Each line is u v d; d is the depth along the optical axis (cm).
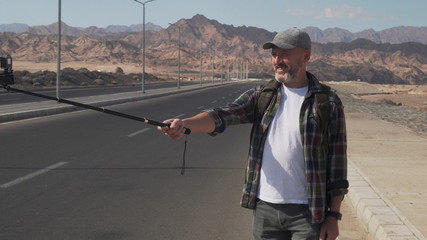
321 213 246
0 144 1139
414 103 6303
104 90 4688
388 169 797
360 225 540
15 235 494
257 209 263
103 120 1784
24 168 853
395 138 1257
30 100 2806
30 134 1335
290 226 257
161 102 3088
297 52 247
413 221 496
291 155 251
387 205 552
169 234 509
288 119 252
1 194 666
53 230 512
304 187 253
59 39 2456
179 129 229
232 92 5416
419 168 809
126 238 493
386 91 11188
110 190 701
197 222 554
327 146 249
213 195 686
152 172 845
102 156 1005
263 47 254
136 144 1200
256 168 259
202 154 1077
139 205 621
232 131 1577
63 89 4559
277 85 259
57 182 746
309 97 249
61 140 1230
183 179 791
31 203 621
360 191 623
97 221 548
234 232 521
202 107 2636
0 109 1950
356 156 940
